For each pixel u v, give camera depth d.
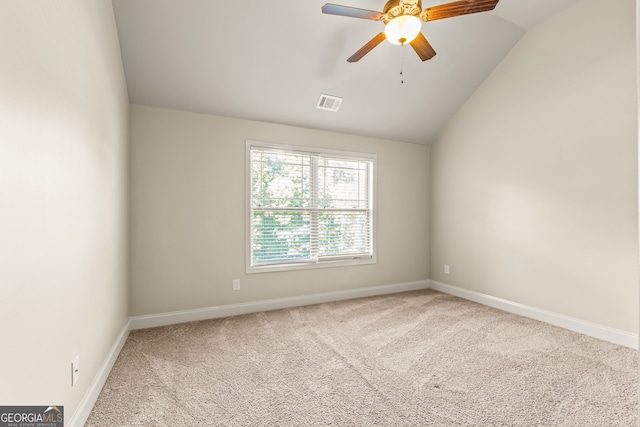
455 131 3.96
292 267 3.49
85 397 1.56
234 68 2.77
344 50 2.81
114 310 2.16
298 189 3.57
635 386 1.85
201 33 2.45
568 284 2.78
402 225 4.23
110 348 2.07
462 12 1.96
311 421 1.55
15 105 0.92
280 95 3.12
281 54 2.74
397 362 2.17
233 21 2.41
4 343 0.88
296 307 3.46
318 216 3.69
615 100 2.45
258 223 3.38
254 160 3.36
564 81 2.79
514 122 3.23
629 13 2.37
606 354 2.27
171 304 2.94
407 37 2.02
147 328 2.81
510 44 3.18
